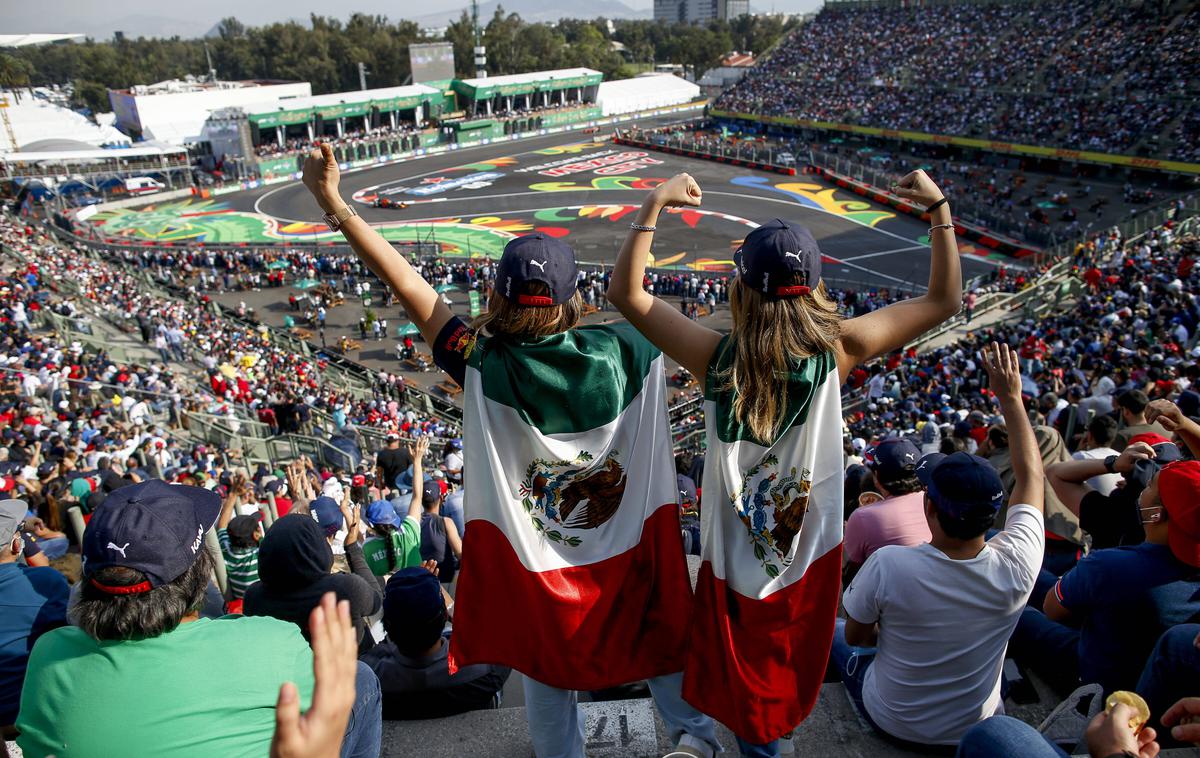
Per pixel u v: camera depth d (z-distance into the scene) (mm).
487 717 4156
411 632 4113
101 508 2654
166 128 83312
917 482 5070
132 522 2570
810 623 3021
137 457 15984
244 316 44094
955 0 84625
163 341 30438
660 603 3107
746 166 77188
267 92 94688
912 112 75500
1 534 4590
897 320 2992
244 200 72562
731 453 2916
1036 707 4461
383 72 133750
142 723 2484
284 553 4723
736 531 2992
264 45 139875
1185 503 3705
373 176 79750
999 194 57656
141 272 49750
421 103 94875
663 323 2986
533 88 102188
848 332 2926
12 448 14422
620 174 76625
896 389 21828
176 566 2590
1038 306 30797
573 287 2855
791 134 87438
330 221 3000
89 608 2543
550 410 2857
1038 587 5316
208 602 6270
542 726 3312
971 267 47312
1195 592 3871
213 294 48469
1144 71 63594
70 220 63156
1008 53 74875
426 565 7109
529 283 2746
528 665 3037
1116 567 3973
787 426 2832
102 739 2479
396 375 37406
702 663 3111
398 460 13664
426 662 4227
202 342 32406
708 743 3416
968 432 12289
